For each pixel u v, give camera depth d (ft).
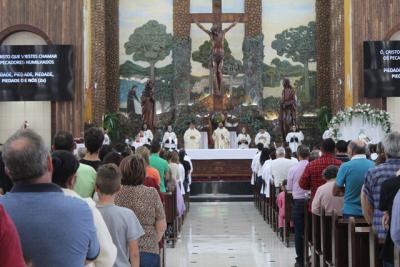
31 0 72.90
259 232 48.08
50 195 11.76
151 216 20.04
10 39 73.26
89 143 23.40
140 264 19.92
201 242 43.62
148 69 90.84
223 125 85.30
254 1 90.38
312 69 90.79
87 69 75.31
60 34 72.74
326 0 90.17
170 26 91.15
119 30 90.99
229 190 73.67
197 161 76.59
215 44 86.94
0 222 9.33
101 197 17.60
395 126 74.18
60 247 11.62
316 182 31.14
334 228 24.49
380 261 19.83
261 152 58.80
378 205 20.83
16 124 75.56
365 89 72.95
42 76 71.15
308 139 89.20
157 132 87.45
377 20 74.49
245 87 89.61
